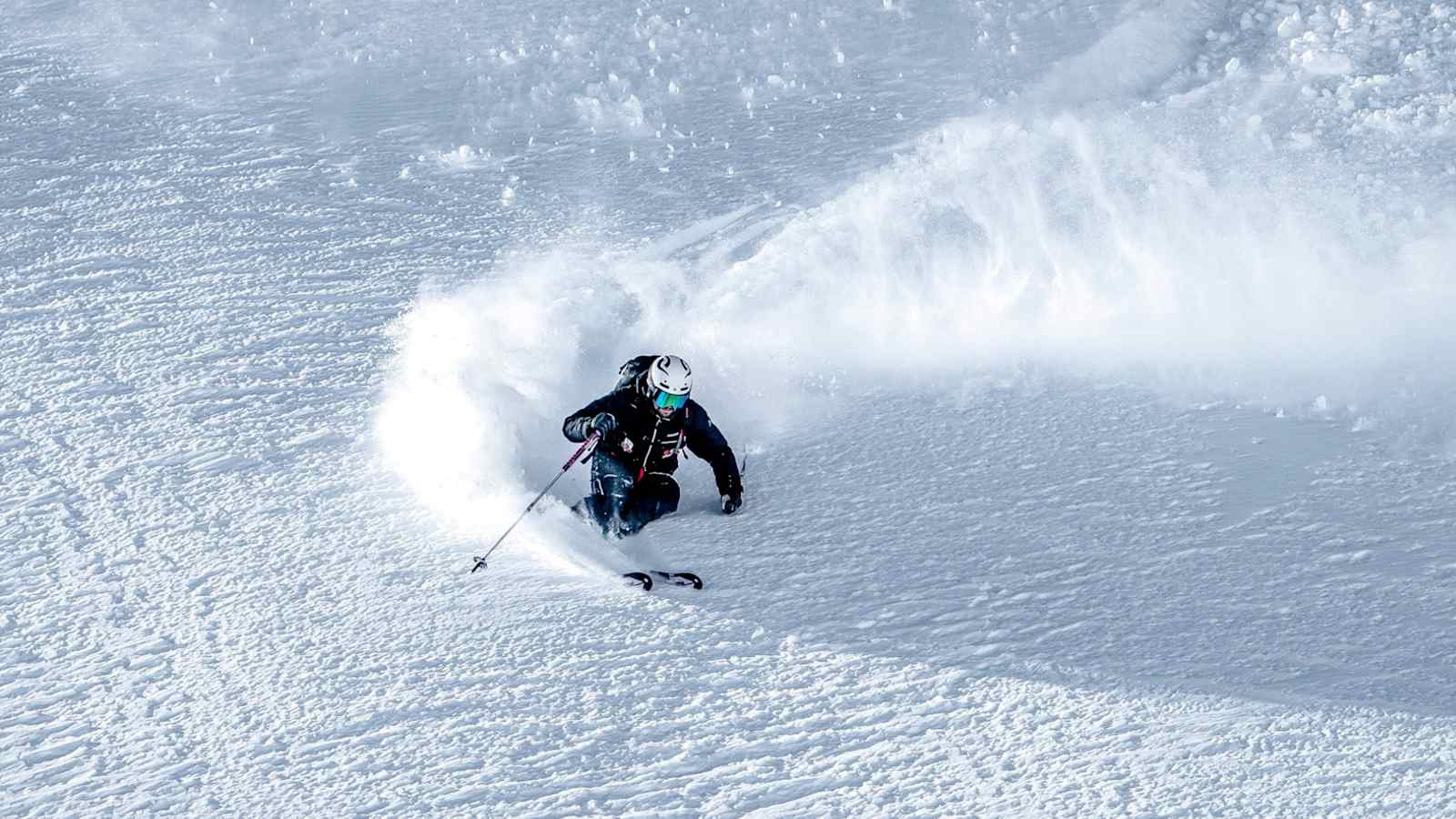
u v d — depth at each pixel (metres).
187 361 24.20
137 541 18.53
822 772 13.52
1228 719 13.99
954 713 14.36
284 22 49.69
